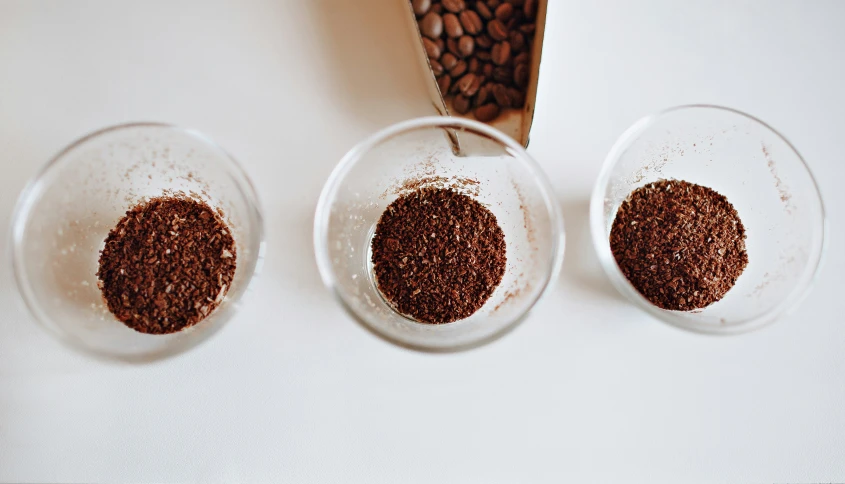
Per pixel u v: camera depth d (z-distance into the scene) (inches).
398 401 12.6
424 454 12.6
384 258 12.4
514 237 12.6
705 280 12.3
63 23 12.7
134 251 12.1
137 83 12.7
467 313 12.3
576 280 12.8
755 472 12.8
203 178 12.3
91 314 12.0
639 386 12.8
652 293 12.3
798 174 12.5
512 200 12.5
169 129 11.9
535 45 12.2
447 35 12.1
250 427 12.5
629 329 12.8
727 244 12.5
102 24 12.7
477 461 12.6
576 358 12.8
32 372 12.4
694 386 12.9
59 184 12.0
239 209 12.2
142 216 12.2
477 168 12.4
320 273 12.3
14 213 11.8
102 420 12.4
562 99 13.0
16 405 12.4
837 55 13.2
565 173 12.9
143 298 12.0
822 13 13.2
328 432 12.5
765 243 12.8
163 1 12.8
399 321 12.2
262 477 12.4
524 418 12.7
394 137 12.1
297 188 12.7
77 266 12.2
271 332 12.6
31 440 12.3
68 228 12.2
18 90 12.6
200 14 12.8
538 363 12.7
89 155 12.0
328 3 12.9
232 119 12.7
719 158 12.9
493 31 12.1
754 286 12.6
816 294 13.1
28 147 12.6
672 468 12.8
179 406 12.4
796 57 13.2
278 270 12.6
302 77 12.8
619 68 13.1
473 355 12.7
